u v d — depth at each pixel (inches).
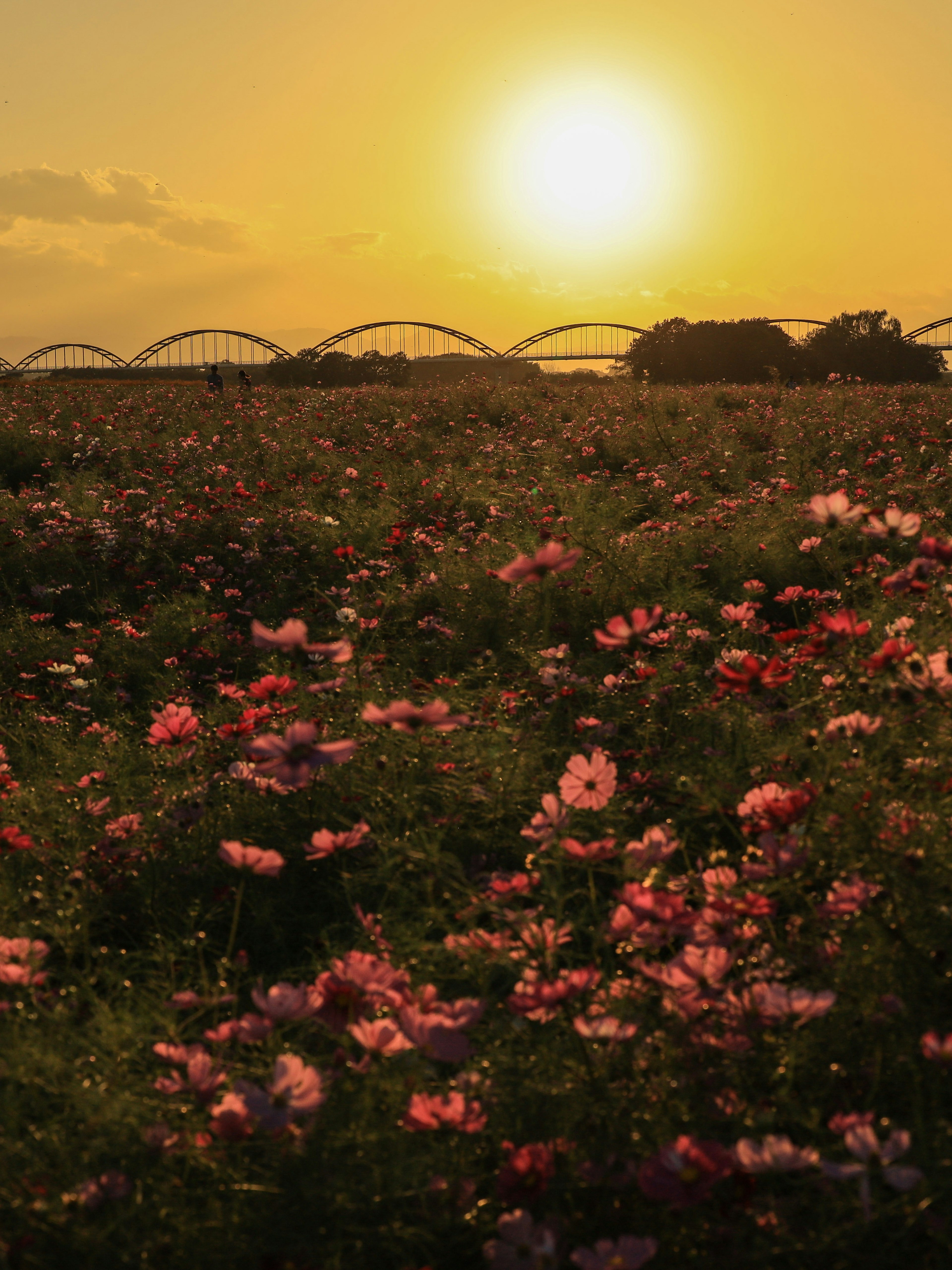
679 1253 54.2
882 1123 56.1
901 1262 53.2
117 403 647.1
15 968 69.5
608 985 72.9
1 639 207.5
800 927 78.7
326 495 340.8
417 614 218.1
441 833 99.1
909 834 77.6
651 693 135.5
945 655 87.7
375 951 84.4
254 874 105.7
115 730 159.2
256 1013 83.7
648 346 2283.5
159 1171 58.4
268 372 2541.8
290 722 132.9
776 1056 65.6
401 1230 54.9
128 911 104.6
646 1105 62.1
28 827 113.2
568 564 87.4
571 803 84.2
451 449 433.4
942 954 69.5
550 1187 55.8
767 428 470.9
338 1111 61.4
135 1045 68.9
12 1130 58.1
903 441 387.5
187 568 257.3
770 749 105.2
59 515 311.3
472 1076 64.7
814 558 191.6
